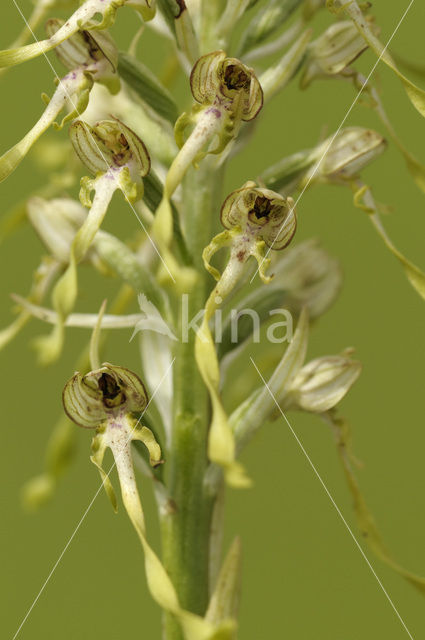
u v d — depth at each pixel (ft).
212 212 1.05
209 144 1.01
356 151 1.07
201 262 1.04
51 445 1.28
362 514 1.10
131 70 1.04
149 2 1.01
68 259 1.13
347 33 1.06
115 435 1.01
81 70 1.03
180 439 1.05
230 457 0.92
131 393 1.01
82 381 1.01
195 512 1.05
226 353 1.06
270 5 1.07
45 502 1.28
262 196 1.00
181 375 1.05
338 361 1.08
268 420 1.07
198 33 1.06
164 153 1.06
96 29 1.00
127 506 1.00
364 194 1.08
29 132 1.01
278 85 1.05
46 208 1.13
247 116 1.00
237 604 1.02
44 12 1.10
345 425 1.10
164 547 1.06
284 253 1.13
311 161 1.08
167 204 0.96
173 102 1.05
